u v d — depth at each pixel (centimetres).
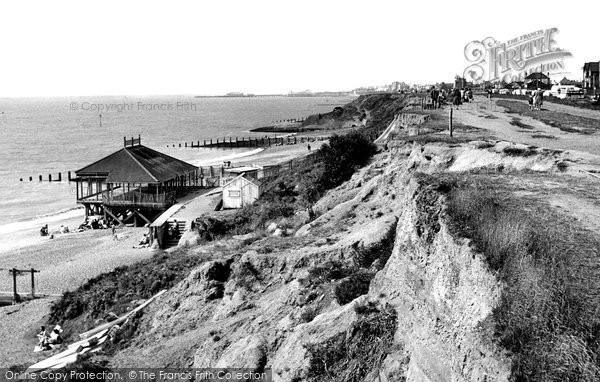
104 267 4019
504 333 748
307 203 3928
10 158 11500
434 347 945
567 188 1318
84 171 5944
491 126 3278
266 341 1564
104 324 2583
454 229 1016
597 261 836
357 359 1184
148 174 5850
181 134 17238
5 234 5444
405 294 1178
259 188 5091
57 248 4753
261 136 15788
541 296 757
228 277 2392
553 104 5681
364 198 2794
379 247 1964
